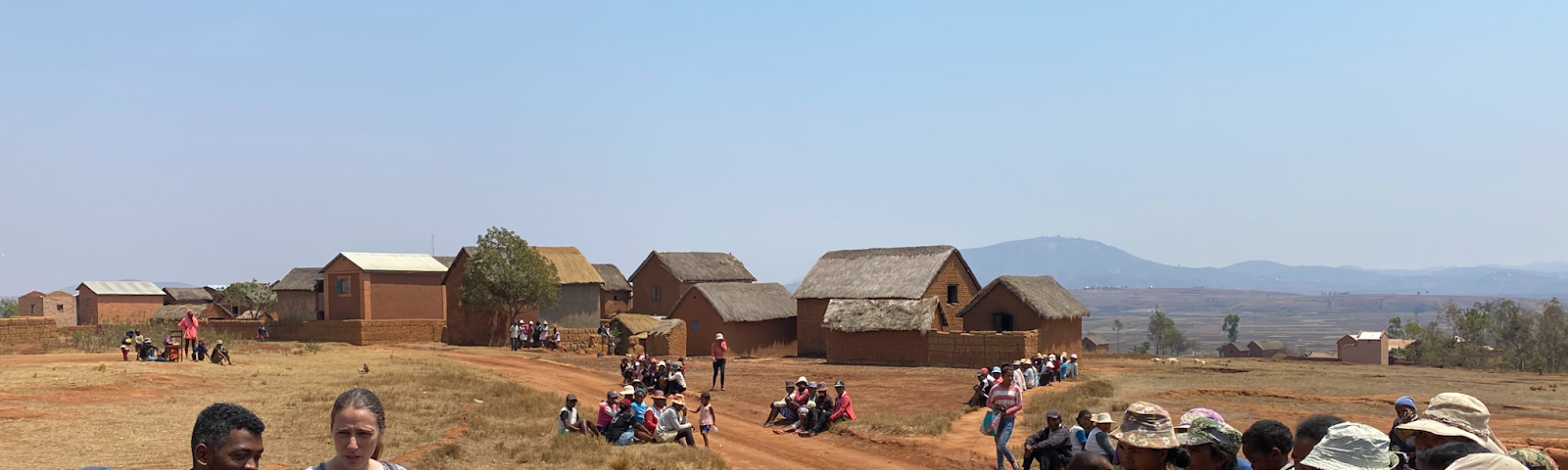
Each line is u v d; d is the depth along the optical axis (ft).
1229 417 92.17
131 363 112.78
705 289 208.03
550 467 63.10
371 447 19.04
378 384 106.93
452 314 210.79
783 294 229.45
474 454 66.69
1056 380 139.95
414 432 72.95
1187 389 121.08
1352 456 23.34
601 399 116.67
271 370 118.83
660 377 122.52
